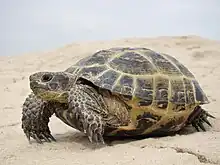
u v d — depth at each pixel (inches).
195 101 18.1
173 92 17.3
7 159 15.1
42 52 62.2
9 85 38.6
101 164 13.8
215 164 13.7
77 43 64.4
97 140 15.6
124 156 14.5
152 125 17.0
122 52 18.1
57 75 16.2
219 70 41.9
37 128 17.6
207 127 20.2
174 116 17.4
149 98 16.4
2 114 26.1
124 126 16.6
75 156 14.9
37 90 16.1
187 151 14.8
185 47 58.3
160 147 15.5
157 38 66.4
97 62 17.3
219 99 27.8
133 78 16.6
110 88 16.0
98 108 15.7
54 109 17.3
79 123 16.2
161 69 17.7
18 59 58.1
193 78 19.3
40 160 14.7
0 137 19.1
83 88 16.0
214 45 59.2
